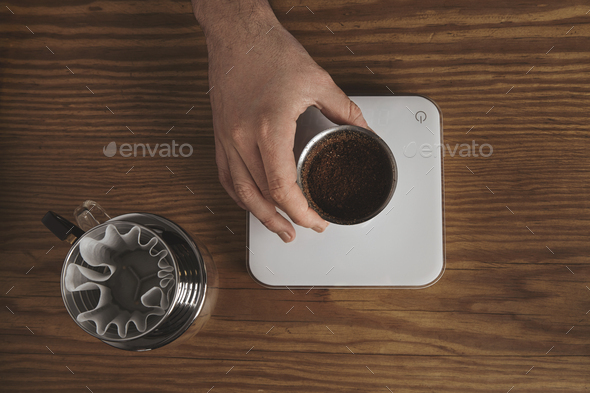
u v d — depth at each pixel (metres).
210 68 0.55
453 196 0.59
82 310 0.41
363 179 0.50
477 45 0.61
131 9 0.63
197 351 0.58
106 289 0.42
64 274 0.39
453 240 0.59
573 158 0.59
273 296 0.58
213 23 0.55
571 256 0.58
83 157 0.61
